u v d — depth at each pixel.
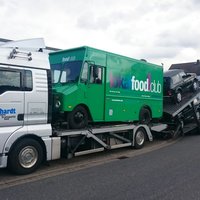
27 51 7.66
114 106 10.54
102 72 10.02
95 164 9.01
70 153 8.84
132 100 11.50
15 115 7.32
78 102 9.10
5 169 8.12
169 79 15.79
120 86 10.82
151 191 6.25
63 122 8.91
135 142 11.68
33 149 7.72
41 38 8.33
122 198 5.83
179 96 16.06
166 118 14.88
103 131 10.05
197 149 11.62
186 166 8.53
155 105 13.06
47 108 7.99
